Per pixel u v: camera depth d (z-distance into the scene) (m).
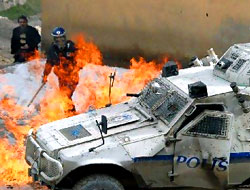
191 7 18.44
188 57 18.70
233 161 11.87
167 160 11.78
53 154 11.83
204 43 18.44
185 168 11.84
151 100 12.70
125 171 11.78
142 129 12.12
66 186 11.80
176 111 12.05
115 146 11.76
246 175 11.99
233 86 11.75
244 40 18.00
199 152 11.83
